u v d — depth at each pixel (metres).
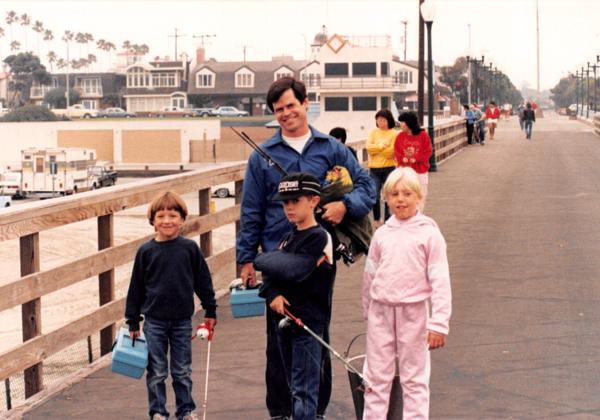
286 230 6.00
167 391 7.02
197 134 95.69
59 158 69.56
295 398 5.64
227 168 10.52
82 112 149.25
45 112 141.50
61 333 7.42
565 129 64.50
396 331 5.64
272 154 6.04
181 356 6.21
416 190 5.61
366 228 6.04
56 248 33.41
